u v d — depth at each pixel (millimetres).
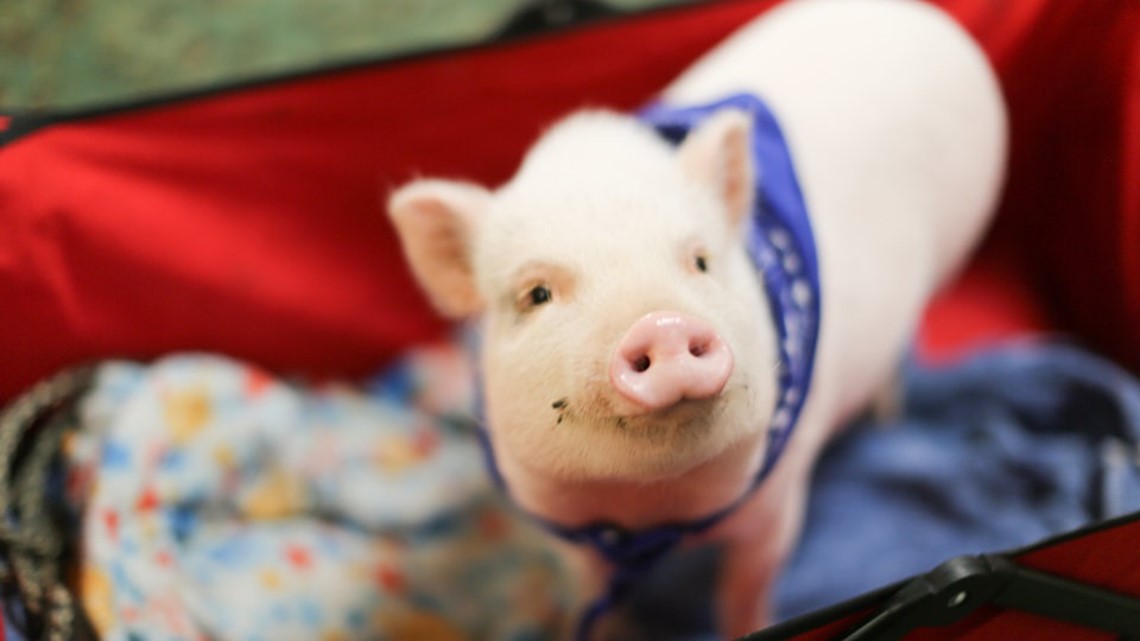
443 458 1179
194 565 989
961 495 1127
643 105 1208
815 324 766
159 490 1000
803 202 801
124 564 887
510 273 645
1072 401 1174
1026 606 670
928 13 1066
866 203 947
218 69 1498
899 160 979
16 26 1365
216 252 1138
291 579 1003
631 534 753
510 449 667
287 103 1076
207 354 1188
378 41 1585
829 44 1015
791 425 734
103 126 1020
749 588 929
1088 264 1213
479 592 1061
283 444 1116
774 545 889
